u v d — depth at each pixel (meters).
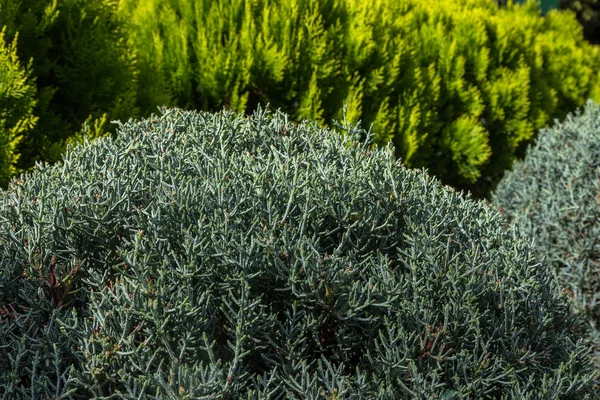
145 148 2.40
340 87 4.70
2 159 3.21
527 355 1.87
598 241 3.62
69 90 3.60
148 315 1.64
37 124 3.46
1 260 1.93
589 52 7.21
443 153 5.45
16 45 3.40
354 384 1.72
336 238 1.99
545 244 3.80
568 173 3.85
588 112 4.43
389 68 4.81
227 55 4.46
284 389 1.65
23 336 1.67
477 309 1.83
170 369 1.56
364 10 4.72
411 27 5.45
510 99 5.61
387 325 1.72
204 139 2.44
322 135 2.65
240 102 4.50
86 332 1.68
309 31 4.51
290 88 4.59
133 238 1.90
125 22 3.93
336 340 1.81
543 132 4.52
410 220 2.04
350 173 2.15
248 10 4.46
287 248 1.79
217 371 1.56
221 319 1.77
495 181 5.89
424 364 1.79
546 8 13.40
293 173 2.12
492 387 1.84
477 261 2.00
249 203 1.97
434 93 5.17
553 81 6.36
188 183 2.04
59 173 2.33
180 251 1.87
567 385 1.95
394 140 5.02
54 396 1.61
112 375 1.63
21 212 2.08
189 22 4.57
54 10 3.50
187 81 4.54
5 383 1.65
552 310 2.08
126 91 3.74
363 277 1.85
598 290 3.63
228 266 1.77
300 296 1.73
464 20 5.53
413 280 1.83
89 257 1.97
